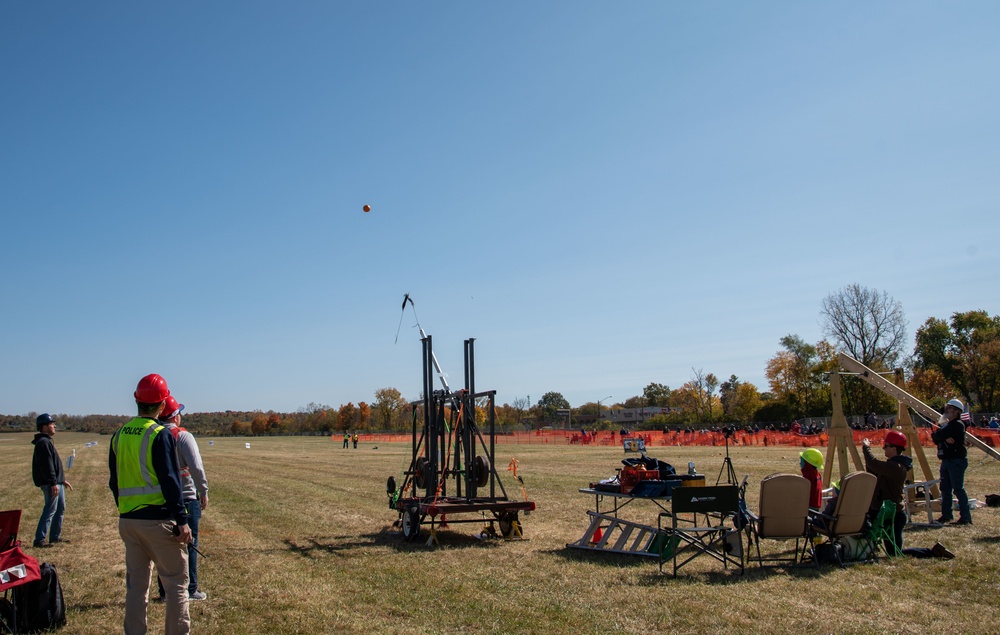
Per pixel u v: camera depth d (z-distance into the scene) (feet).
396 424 399.03
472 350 40.60
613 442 194.49
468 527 42.75
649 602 24.25
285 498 59.47
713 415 292.40
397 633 21.33
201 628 21.99
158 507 18.11
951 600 24.04
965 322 244.83
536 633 21.24
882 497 30.78
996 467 74.23
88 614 24.40
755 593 25.18
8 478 88.17
